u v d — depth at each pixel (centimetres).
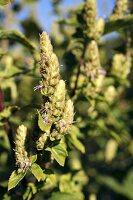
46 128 35
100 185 76
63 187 48
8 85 55
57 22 53
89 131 55
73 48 53
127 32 60
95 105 52
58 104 35
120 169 78
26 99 70
